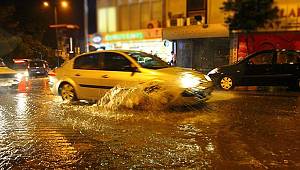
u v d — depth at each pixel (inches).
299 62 485.1
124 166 191.3
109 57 381.7
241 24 662.5
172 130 265.6
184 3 681.6
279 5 654.5
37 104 418.3
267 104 375.9
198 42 764.0
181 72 357.4
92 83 382.9
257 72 496.1
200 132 258.1
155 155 207.8
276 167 184.4
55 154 215.0
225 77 510.6
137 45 520.1
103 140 242.8
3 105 418.6
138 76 350.9
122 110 347.9
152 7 607.5
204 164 190.7
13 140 248.8
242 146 221.8
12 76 581.9
